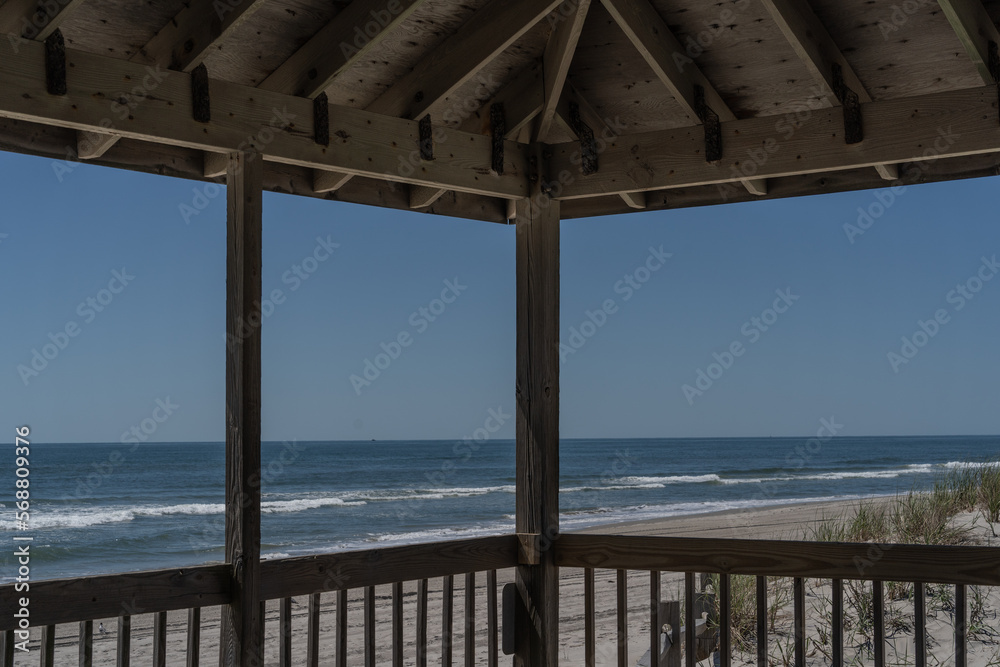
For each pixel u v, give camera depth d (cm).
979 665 479
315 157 368
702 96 411
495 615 393
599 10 415
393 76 414
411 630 741
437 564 376
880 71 409
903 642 512
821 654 505
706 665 490
